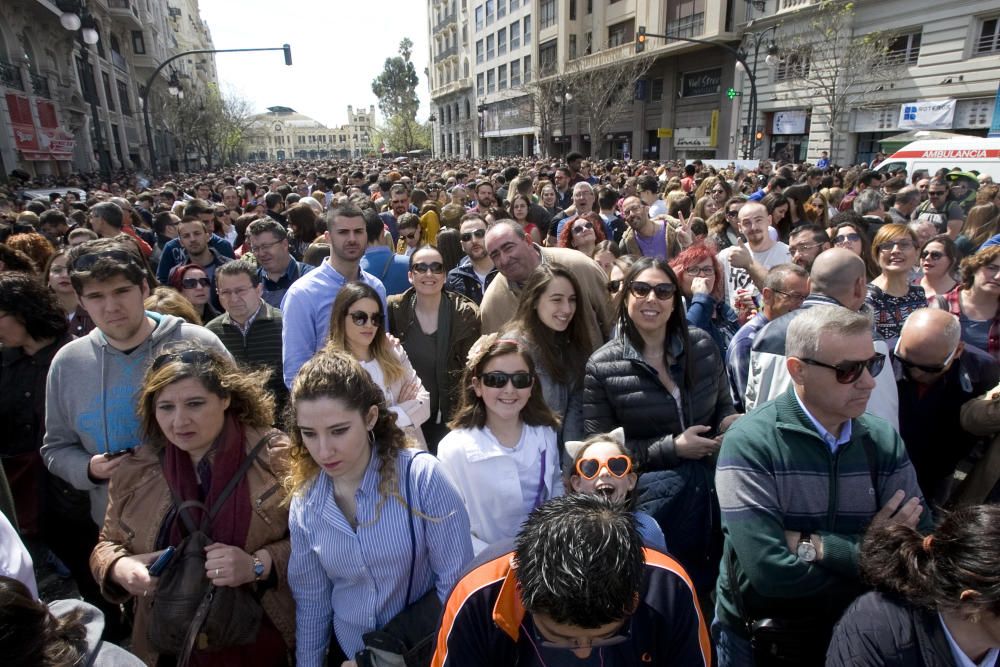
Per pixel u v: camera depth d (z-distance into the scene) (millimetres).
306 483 1930
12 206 11172
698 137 33375
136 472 2045
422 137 82312
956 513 1378
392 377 3139
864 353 1748
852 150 24875
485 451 2383
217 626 1817
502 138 57938
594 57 40188
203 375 1937
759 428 1921
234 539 1951
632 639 1347
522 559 1295
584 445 2232
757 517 1842
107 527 2055
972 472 2547
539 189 10047
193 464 2027
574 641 1306
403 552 1896
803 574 1751
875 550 1511
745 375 3049
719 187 7902
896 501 1794
